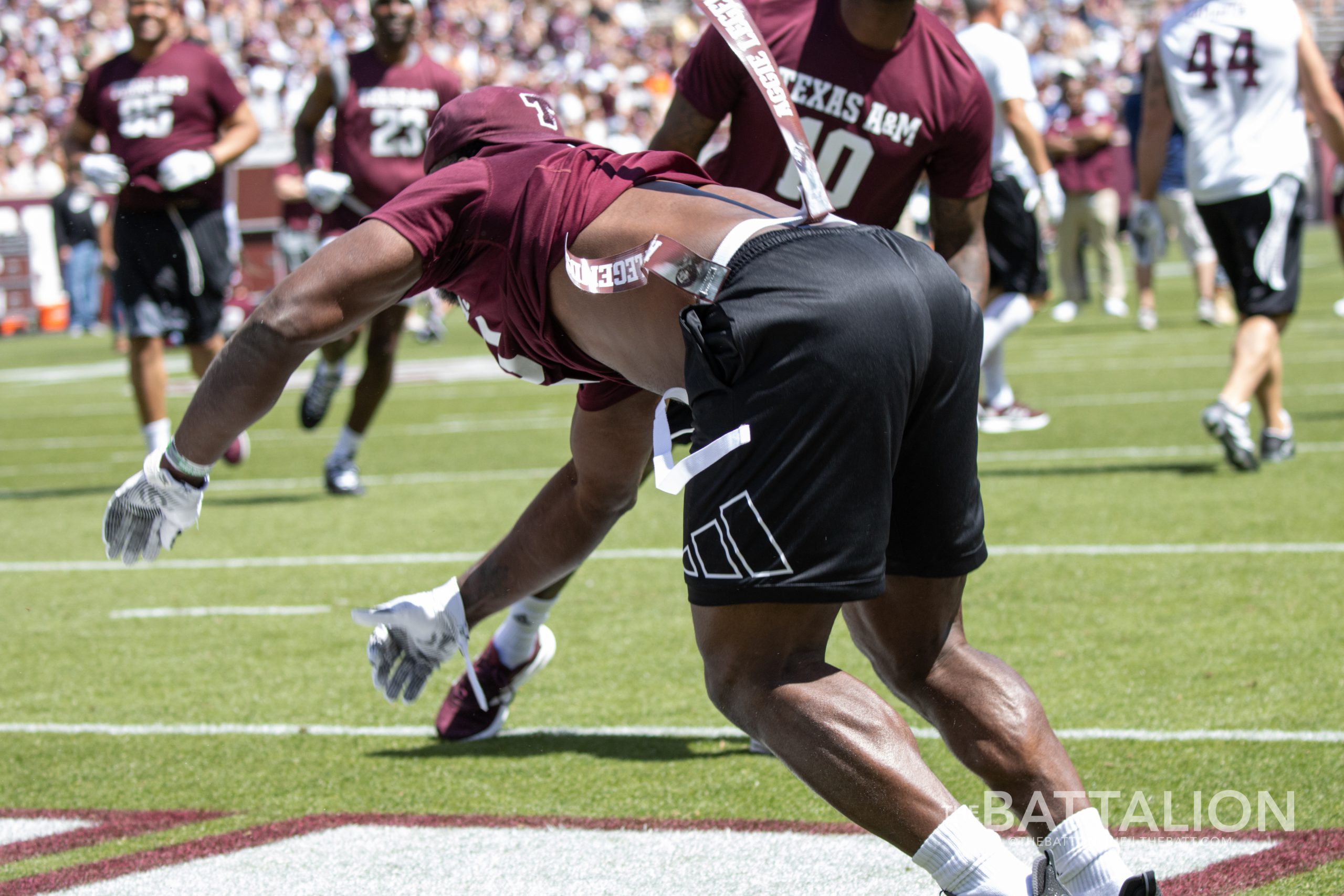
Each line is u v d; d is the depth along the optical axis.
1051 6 95.12
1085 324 53.19
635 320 7.49
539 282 7.73
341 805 10.47
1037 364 41.53
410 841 9.62
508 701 12.19
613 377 8.33
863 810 6.66
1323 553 17.27
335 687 13.91
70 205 72.56
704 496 6.91
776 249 6.97
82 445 35.25
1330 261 78.56
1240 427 22.58
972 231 12.66
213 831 9.96
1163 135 23.72
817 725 6.72
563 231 7.64
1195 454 25.34
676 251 7.04
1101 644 13.94
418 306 61.06
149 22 25.88
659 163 7.95
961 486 7.36
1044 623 14.88
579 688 13.52
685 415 7.61
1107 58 87.19
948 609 7.67
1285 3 22.03
